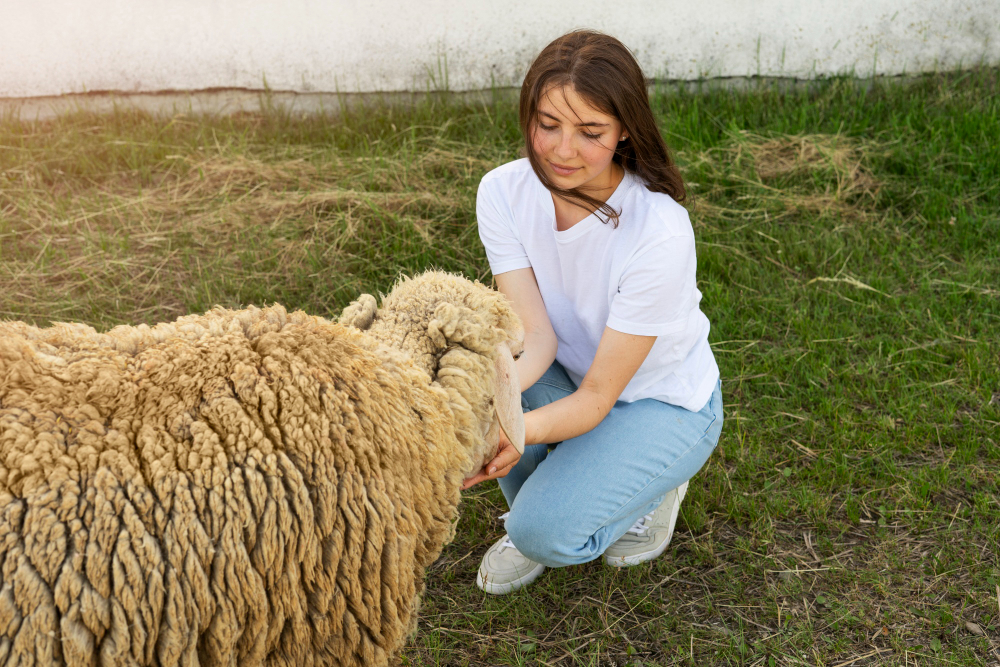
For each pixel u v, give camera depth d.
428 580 2.41
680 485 2.38
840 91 5.13
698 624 2.23
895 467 2.66
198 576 1.24
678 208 1.98
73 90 5.30
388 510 1.42
